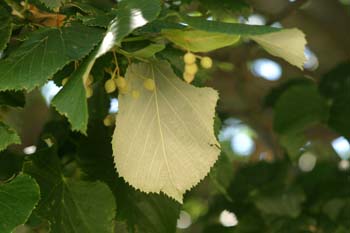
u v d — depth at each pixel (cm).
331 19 155
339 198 123
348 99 118
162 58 85
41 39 80
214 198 127
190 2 99
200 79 89
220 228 123
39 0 83
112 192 92
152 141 85
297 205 121
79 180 90
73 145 97
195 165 85
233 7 101
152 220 93
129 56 82
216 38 80
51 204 89
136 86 84
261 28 79
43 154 90
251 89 147
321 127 134
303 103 118
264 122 144
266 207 121
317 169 129
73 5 85
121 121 84
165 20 84
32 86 78
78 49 79
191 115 85
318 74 157
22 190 83
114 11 82
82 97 75
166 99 84
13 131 83
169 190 85
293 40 80
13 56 80
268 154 161
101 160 94
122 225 94
